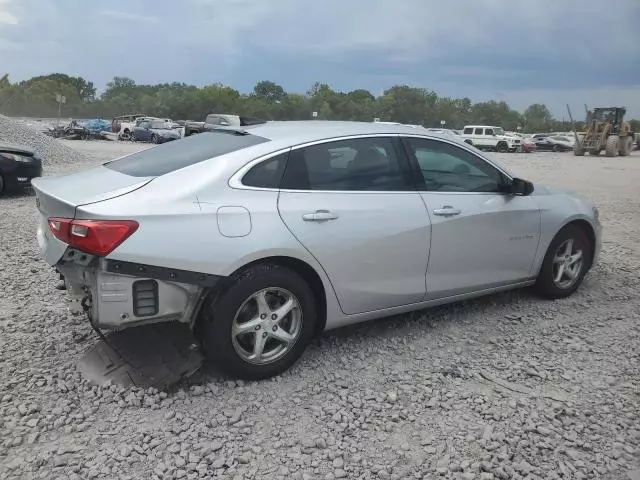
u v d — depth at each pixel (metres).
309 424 3.34
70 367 3.87
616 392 3.77
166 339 3.90
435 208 4.39
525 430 3.30
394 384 3.83
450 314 5.08
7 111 96.75
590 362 4.21
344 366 4.06
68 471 2.87
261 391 3.68
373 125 4.43
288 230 3.71
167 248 3.38
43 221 3.83
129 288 3.37
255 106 97.62
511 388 3.80
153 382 3.62
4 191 10.88
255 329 3.70
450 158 4.64
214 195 3.60
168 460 2.97
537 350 4.40
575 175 21.86
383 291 4.20
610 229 9.37
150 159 4.09
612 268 6.73
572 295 5.66
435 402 3.59
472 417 3.44
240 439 3.18
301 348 3.91
